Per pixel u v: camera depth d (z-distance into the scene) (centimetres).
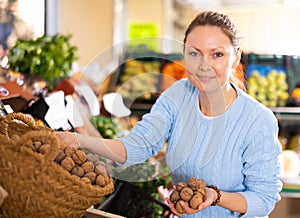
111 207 272
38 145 166
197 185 190
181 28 618
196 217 221
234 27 212
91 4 571
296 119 455
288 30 593
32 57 329
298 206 446
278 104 455
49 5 530
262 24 598
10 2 471
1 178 159
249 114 215
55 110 243
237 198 205
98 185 169
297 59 467
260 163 212
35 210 160
